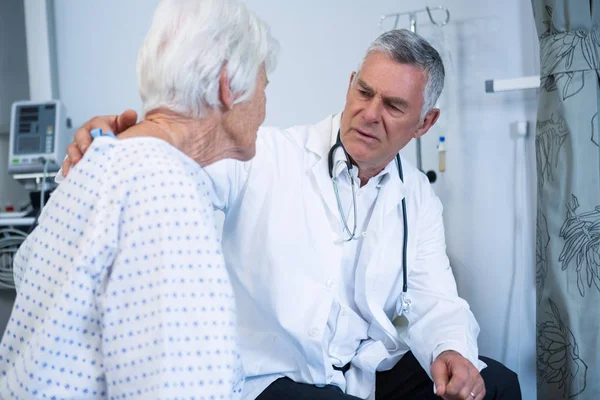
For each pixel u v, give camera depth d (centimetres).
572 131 162
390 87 124
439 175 202
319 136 139
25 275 75
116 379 69
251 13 83
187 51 77
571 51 163
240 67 79
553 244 165
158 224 70
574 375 161
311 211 133
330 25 210
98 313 71
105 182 73
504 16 190
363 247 137
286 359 129
